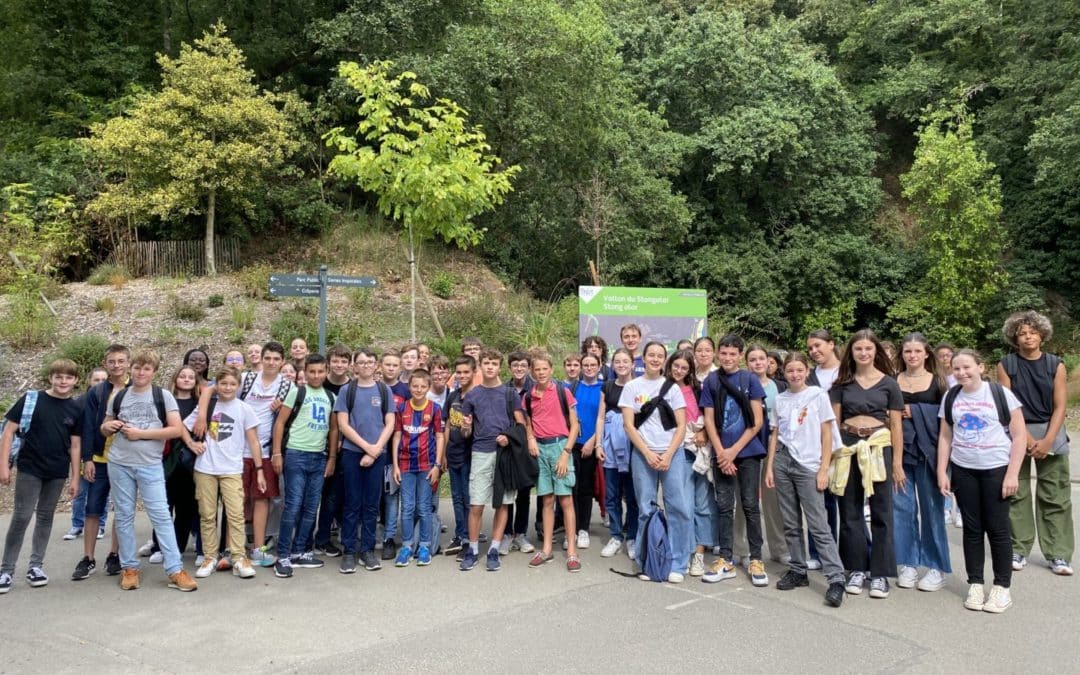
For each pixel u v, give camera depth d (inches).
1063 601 222.1
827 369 250.1
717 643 187.9
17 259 593.9
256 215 711.1
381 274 692.1
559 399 263.7
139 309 565.3
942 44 1151.0
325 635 193.2
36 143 741.9
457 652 182.1
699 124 973.8
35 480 229.9
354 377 275.7
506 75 674.2
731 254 947.3
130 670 171.2
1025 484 258.2
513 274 771.4
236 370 264.8
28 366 477.1
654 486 249.4
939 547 234.5
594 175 749.9
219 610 211.8
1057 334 957.8
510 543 283.3
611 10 1105.4
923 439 237.9
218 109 617.9
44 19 791.7
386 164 471.5
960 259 909.2
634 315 445.4
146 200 619.8
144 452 229.5
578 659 177.5
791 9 1344.7
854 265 967.0
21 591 226.7
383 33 691.4
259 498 257.0
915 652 182.5
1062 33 941.8
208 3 818.2
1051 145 833.5
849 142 1029.8
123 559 229.1
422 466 262.1
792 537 234.2
